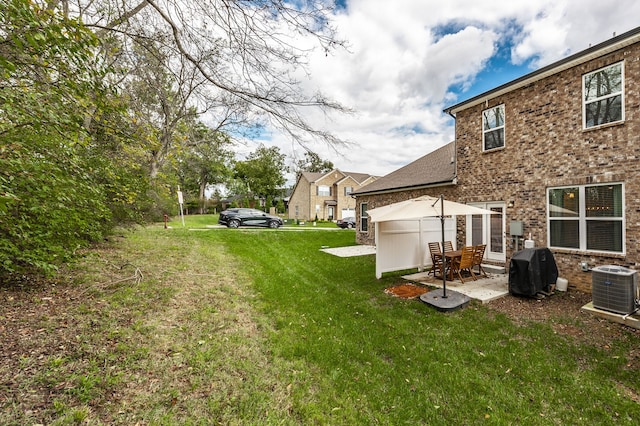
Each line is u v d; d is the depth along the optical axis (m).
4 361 2.86
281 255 11.53
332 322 5.05
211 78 5.05
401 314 5.49
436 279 8.09
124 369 3.06
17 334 3.37
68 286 5.20
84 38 3.41
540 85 7.74
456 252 8.73
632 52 6.13
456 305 5.71
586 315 5.39
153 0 4.55
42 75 3.80
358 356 3.90
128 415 2.47
